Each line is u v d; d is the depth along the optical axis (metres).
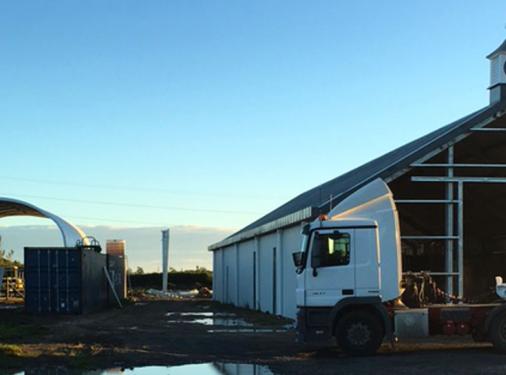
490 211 25.64
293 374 11.77
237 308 33.81
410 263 25.42
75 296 28.30
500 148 21.97
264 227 27.70
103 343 16.84
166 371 12.52
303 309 14.11
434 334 14.30
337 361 13.29
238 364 13.29
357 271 13.99
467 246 27.00
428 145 19.86
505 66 20.02
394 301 14.32
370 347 13.89
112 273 37.78
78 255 28.42
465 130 19.78
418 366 12.30
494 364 12.49
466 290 26.59
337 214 14.48
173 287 68.75
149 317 27.61
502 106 19.72
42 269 28.22
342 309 14.06
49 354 14.38
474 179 20.08
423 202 20.34
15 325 21.62
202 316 28.05
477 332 14.52
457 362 12.77
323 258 14.07
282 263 25.19
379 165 23.89
